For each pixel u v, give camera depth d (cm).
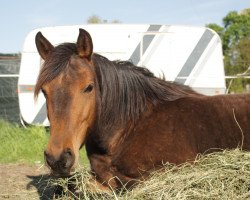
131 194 345
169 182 342
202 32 957
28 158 774
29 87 955
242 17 2750
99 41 956
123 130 398
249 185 323
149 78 418
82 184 367
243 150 377
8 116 1119
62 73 343
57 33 952
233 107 394
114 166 396
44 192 529
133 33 954
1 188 559
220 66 957
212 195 318
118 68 402
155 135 384
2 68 1134
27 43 954
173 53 957
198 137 380
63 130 331
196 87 959
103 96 387
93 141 395
